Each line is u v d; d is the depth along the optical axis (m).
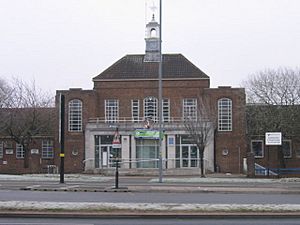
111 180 37.62
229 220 15.66
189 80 58.62
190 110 58.34
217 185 31.73
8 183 32.12
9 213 15.99
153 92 59.16
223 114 56.50
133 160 53.75
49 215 15.94
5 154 61.81
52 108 58.69
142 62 61.66
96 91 59.16
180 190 26.20
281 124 52.28
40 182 33.59
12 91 65.50
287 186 31.27
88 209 16.72
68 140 57.16
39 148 60.19
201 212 16.45
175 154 53.66
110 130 54.78
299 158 59.84
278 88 54.94
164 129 53.72
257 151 59.97
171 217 16.03
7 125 54.66
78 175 45.75
